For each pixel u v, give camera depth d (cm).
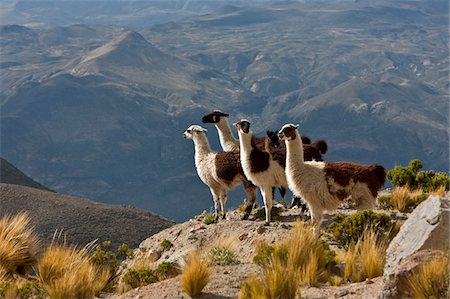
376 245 1205
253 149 1781
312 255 1091
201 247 1762
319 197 1512
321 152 1966
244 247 1627
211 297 1009
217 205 2034
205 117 2138
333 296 947
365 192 1495
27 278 1345
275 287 957
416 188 2203
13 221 1466
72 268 1252
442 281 821
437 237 891
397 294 854
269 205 1786
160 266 1296
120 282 1316
